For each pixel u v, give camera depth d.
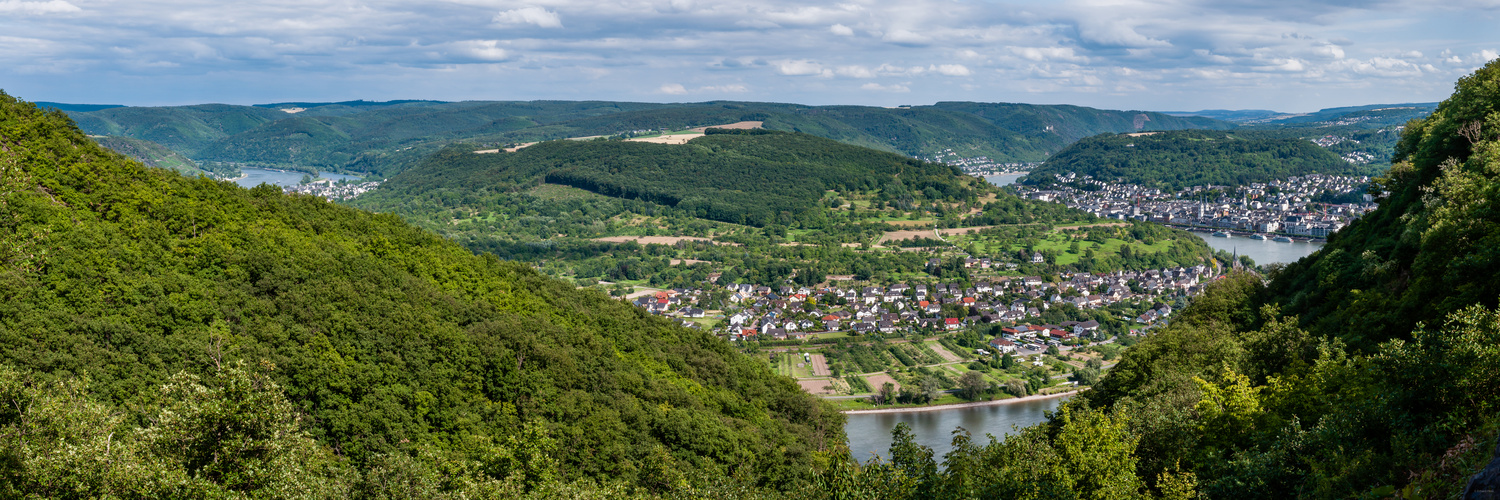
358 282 78.56
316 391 58.97
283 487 35.81
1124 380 78.75
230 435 36.06
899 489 37.47
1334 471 30.50
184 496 33.56
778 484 71.56
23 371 47.44
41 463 33.12
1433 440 28.50
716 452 71.12
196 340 59.00
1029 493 33.72
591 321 98.19
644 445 68.00
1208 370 64.69
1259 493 33.00
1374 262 72.94
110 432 36.62
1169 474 37.91
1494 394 29.20
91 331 55.69
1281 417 40.00
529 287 102.50
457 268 95.88
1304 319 78.25
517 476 45.19
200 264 71.75
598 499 47.72
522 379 70.56
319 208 96.81
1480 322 31.39
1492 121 83.56
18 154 74.12
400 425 58.62
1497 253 47.88
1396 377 32.09
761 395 98.75
